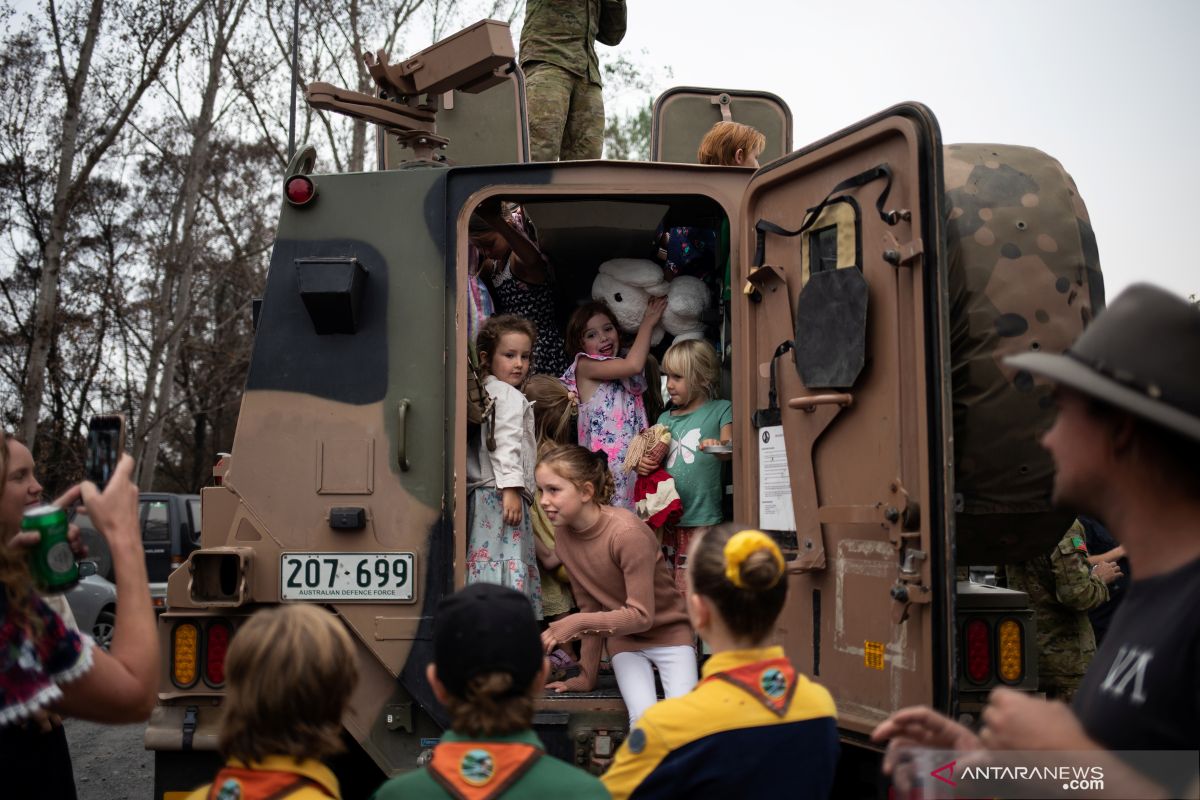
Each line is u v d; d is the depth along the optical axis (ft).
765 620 7.58
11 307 77.71
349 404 12.46
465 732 6.68
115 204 82.99
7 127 65.82
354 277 12.31
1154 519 5.28
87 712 7.18
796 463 11.44
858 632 10.53
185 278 77.20
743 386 12.35
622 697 12.36
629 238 15.12
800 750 7.46
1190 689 4.87
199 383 106.01
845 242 10.90
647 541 12.44
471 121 18.47
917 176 9.93
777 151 19.48
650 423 16.30
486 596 6.73
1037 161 11.43
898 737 6.84
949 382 9.67
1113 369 5.19
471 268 15.49
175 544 46.21
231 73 70.03
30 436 58.13
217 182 87.20
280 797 6.32
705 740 7.34
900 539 9.88
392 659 12.09
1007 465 10.76
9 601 6.88
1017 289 10.72
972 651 11.53
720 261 15.21
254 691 6.34
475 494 13.28
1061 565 14.64
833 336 10.82
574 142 20.95
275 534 12.28
